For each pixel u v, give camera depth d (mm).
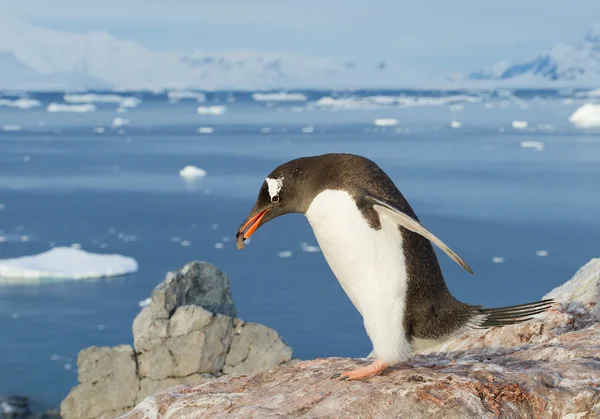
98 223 41906
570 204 45969
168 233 39062
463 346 6766
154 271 31391
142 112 174500
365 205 4516
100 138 100438
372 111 175250
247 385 5445
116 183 58031
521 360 5438
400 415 4398
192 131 113375
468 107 190250
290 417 4430
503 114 155875
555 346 5648
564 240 36156
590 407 4648
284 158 74938
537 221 41031
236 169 66312
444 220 41500
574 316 7012
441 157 73562
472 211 44188
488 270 30812
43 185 56906
